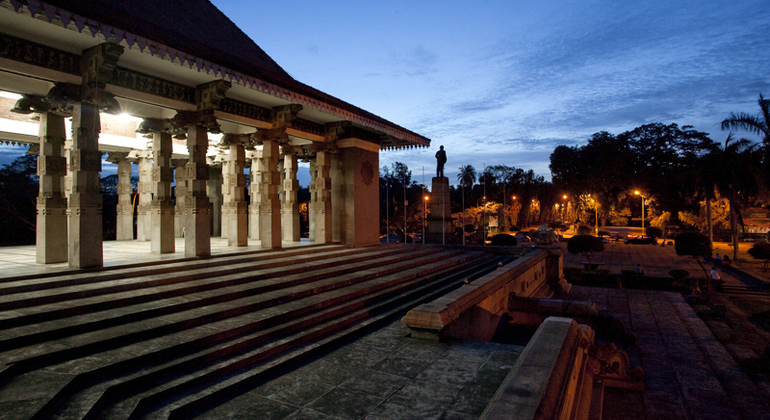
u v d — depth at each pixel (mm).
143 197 13125
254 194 14039
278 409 3898
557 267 16531
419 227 44656
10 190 19375
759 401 7699
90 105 6914
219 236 17141
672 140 58125
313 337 5848
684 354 10055
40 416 3152
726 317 15117
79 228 6609
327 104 10352
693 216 48750
